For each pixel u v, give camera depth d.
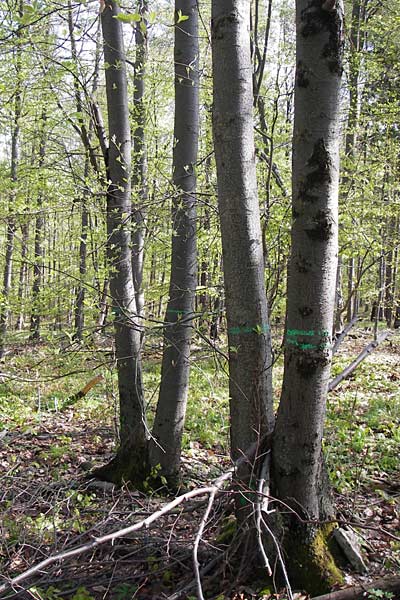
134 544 4.09
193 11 5.59
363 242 8.95
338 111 3.22
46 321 10.02
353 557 3.53
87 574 3.86
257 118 8.34
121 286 5.83
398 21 10.80
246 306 3.62
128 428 5.97
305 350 3.30
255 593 3.39
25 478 5.70
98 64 7.11
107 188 5.90
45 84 8.50
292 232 3.34
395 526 4.23
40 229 11.05
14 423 7.95
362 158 10.33
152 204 5.40
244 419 3.67
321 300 3.27
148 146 10.52
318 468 3.54
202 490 2.93
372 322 19.78
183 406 5.78
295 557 3.45
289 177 8.72
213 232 7.59
